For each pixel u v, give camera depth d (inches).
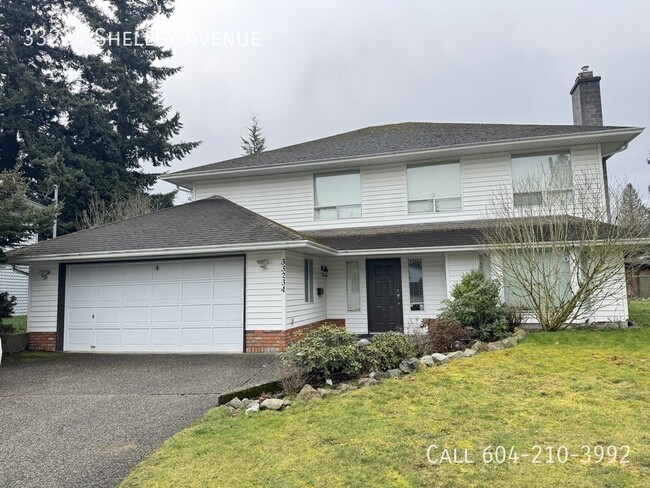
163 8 1196.5
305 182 561.0
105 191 992.2
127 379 309.3
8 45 933.8
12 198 422.3
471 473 140.1
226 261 417.1
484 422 183.5
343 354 256.7
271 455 160.4
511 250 388.8
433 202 521.7
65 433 200.7
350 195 549.6
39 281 455.2
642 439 161.0
